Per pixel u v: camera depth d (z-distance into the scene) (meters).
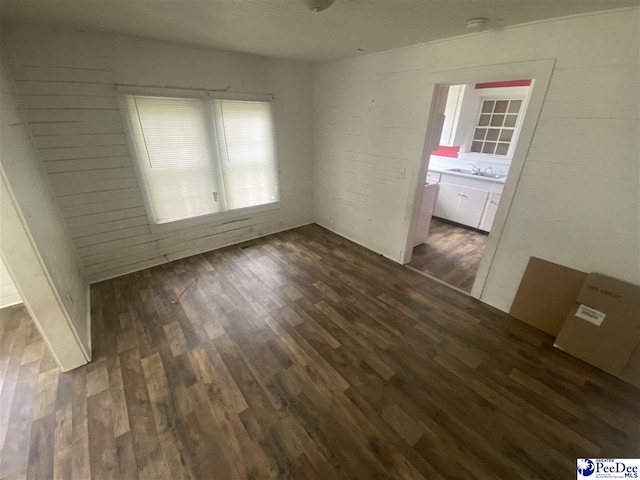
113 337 2.29
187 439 1.58
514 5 1.69
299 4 1.80
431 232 4.50
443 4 1.75
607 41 1.71
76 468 1.45
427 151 2.98
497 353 2.18
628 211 1.84
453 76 2.50
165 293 2.87
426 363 2.08
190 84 3.01
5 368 2.00
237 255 3.70
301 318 2.54
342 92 3.65
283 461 1.48
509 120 4.43
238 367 2.04
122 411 1.72
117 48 2.54
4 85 1.96
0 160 1.49
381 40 2.59
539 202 2.22
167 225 3.33
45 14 1.95
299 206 4.61
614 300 1.92
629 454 1.52
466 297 2.87
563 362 2.10
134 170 2.93
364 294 2.91
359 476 1.42
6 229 1.54
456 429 1.64
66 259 2.37
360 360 2.11
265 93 3.60
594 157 1.90
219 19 2.09
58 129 2.46
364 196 3.80
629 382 1.92
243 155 3.69
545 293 2.32
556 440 1.58
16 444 1.55
